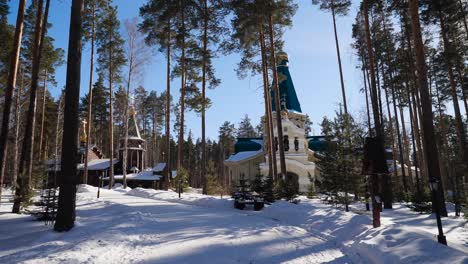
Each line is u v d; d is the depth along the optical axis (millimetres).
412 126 31953
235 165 41500
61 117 49000
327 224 10734
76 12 10805
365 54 28672
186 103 26562
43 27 15875
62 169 10062
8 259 6559
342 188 14844
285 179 19469
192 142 84062
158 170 51219
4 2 19156
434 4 21625
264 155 37875
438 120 40812
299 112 40875
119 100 45812
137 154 54375
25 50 29125
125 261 6695
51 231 9633
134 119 54688
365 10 19547
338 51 27625
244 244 8312
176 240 8680
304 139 36812
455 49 24422
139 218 11844
